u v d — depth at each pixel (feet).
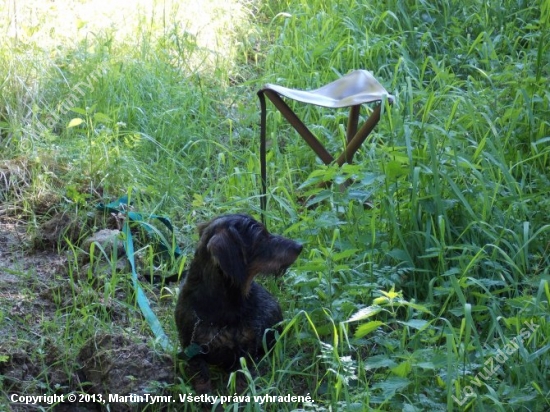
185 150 13.67
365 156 12.59
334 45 15.49
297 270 10.74
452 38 15.65
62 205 12.41
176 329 10.61
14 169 12.93
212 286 10.03
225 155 13.55
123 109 14.01
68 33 15.67
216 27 16.26
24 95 14.16
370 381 10.14
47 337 10.64
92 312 10.95
